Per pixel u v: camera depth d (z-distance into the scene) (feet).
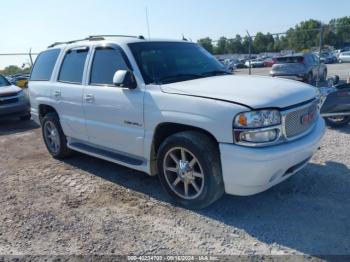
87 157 19.57
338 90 21.38
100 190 14.70
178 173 12.43
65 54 17.81
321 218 11.30
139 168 13.74
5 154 21.71
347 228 10.64
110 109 14.29
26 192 14.99
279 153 10.59
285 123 11.02
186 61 15.11
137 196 13.87
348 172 14.82
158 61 14.16
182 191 12.70
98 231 11.32
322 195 12.89
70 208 13.12
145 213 12.39
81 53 16.60
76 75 16.63
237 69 116.37
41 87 19.02
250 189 10.98
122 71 13.12
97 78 15.29
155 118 12.50
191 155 11.81
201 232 10.94
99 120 15.07
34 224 12.03
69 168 17.84
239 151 10.51
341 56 119.34
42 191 14.99
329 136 20.51
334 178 14.29
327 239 10.14
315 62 55.83
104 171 17.04
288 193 13.21
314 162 16.16
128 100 13.42
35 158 20.24
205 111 11.10
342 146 18.35
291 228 10.84
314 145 11.96
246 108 10.49
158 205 12.98
